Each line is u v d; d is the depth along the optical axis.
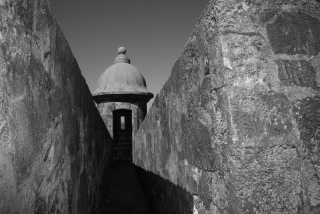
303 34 1.23
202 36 1.41
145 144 4.98
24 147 1.01
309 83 1.20
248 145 1.10
